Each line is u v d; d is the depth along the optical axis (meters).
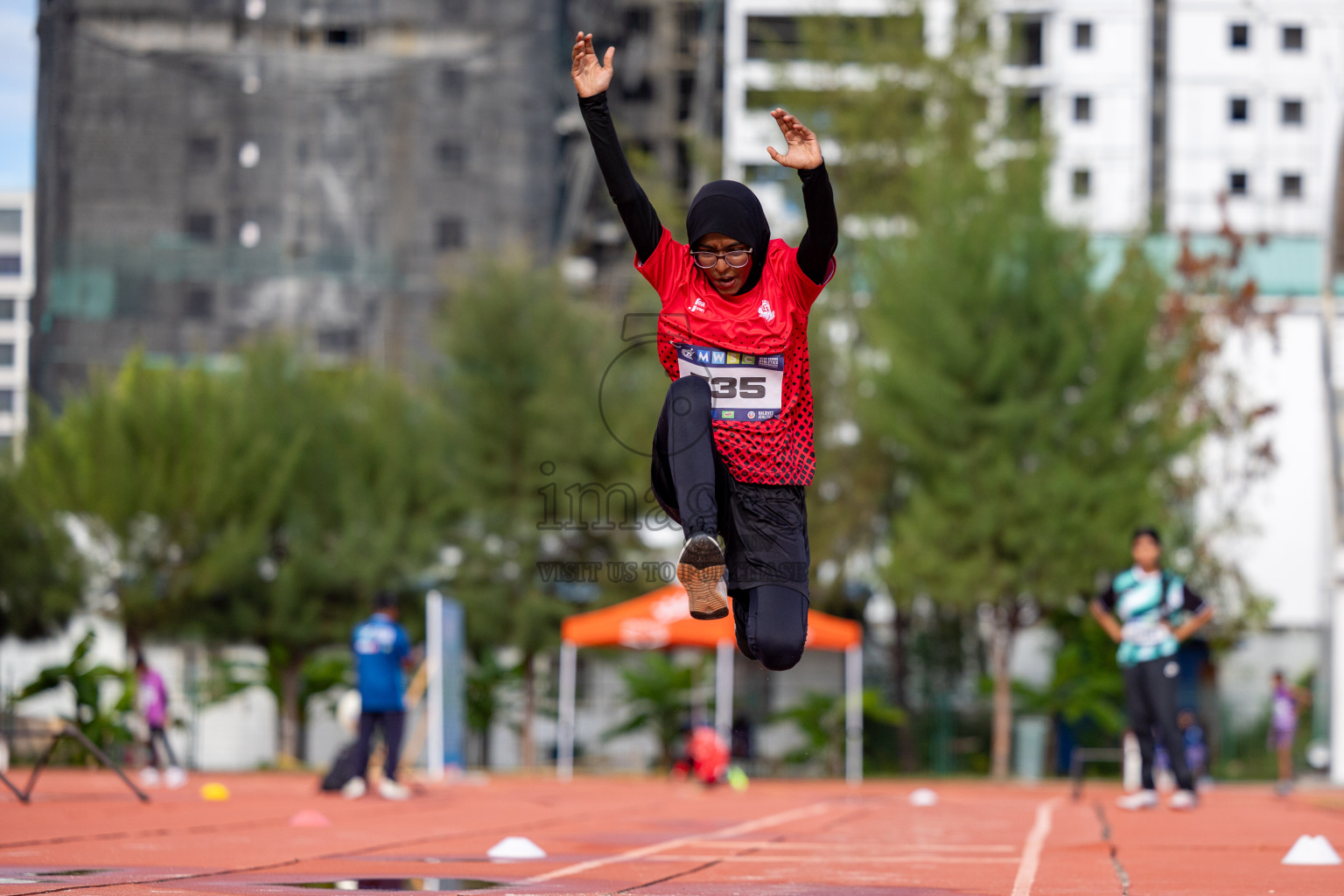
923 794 30.73
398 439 63.59
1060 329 56.00
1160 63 137.88
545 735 67.69
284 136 115.94
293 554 60.94
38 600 59.28
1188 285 64.12
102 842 16.59
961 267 57.12
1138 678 25.08
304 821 20.36
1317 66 136.38
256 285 112.44
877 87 74.44
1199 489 61.78
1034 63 132.88
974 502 54.91
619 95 129.00
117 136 114.62
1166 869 13.61
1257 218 135.12
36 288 111.00
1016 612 57.28
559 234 118.56
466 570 60.84
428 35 117.50
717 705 60.06
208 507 58.75
